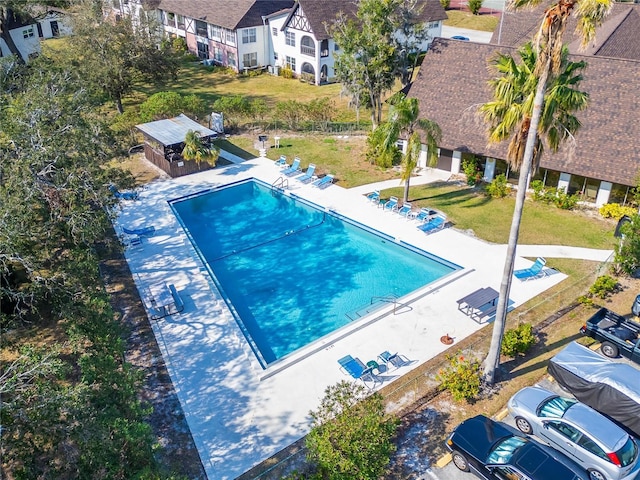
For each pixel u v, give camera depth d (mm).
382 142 31312
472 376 18891
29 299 22859
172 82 62531
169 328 23016
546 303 24125
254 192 36750
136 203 34094
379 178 37031
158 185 36594
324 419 16703
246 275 27703
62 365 14930
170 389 19828
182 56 72688
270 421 18438
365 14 39750
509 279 17906
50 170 21250
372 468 15109
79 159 22562
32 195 19938
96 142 25672
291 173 37969
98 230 22000
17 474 14156
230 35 65000
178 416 18688
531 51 18031
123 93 49031
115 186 27031
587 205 32500
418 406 19000
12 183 19781
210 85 61719
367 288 26422
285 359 21094
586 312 23656
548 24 14820
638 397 17609
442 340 22078
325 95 57875
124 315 23812
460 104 36250
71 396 14188
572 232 29891
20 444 14203
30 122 22141
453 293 25094
